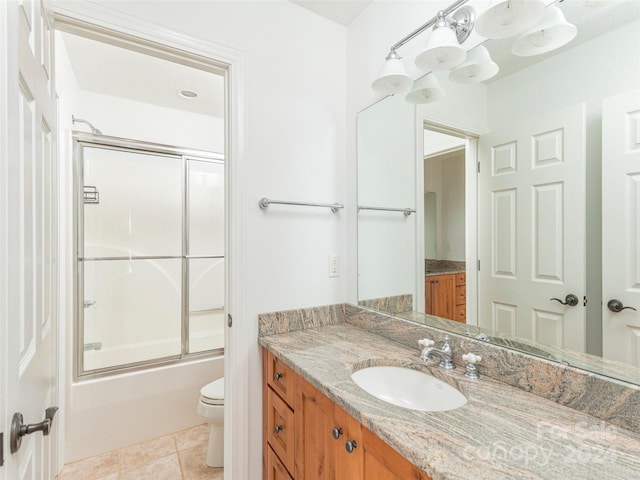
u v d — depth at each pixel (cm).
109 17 115
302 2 157
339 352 126
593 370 84
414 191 139
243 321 143
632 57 79
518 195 104
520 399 89
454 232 124
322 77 168
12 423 56
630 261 80
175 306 267
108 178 240
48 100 97
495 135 109
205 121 285
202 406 183
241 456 141
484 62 112
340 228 174
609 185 84
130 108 253
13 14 56
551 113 95
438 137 129
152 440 212
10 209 55
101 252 237
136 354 249
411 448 67
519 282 104
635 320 79
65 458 187
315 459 105
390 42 149
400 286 146
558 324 94
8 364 54
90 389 197
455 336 116
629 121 80
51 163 103
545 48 96
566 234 92
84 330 224
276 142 152
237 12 142
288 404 123
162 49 128
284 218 155
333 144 172
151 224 259
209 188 284
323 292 167
